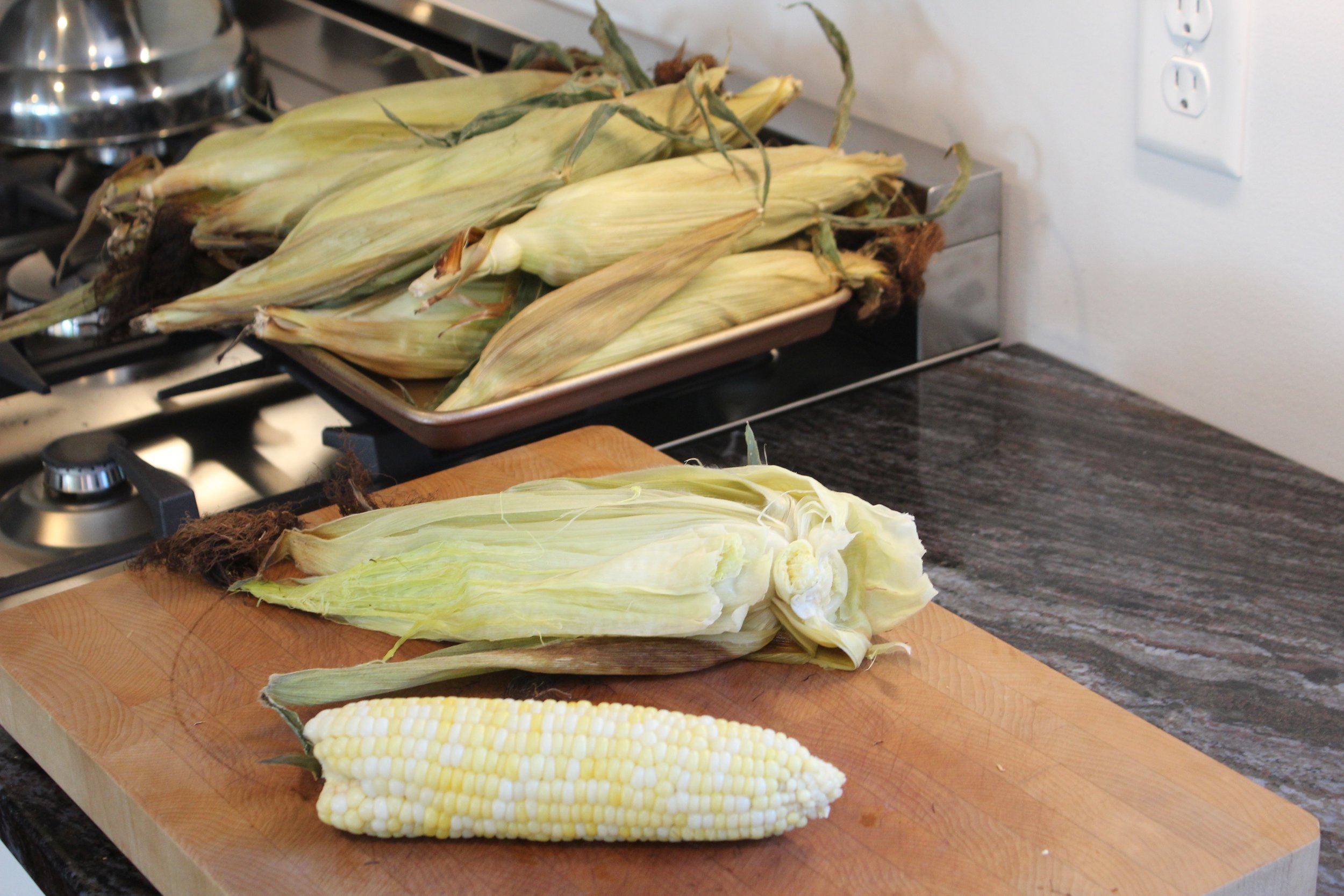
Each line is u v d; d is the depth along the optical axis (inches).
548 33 62.5
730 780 30.5
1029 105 46.6
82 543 41.8
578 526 36.0
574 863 31.0
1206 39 41.4
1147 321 45.6
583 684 34.8
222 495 43.6
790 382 47.3
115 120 58.3
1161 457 43.1
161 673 35.5
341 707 34.3
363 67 66.0
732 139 47.6
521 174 44.4
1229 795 31.4
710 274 44.3
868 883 30.3
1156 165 43.9
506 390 42.3
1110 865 30.3
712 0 55.9
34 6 58.3
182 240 48.3
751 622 34.9
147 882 33.3
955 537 40.4
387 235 43.5
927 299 47.4
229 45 60.7
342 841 31.5
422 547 36.5
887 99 50.9
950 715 33.5
